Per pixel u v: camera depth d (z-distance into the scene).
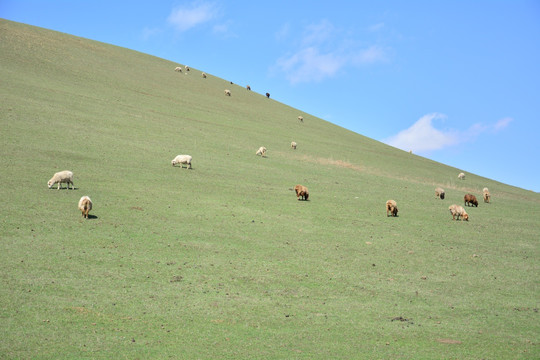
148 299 17.94
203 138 58.66
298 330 16.55
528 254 29.27
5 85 58.31
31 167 35.66
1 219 24.58
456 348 16.00
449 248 29.16
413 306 19.83
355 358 14.69
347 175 53.66
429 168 74.75
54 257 20.84
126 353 13.66
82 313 16.05
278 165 52.56
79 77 74.62
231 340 15.25
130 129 54.59
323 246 27.14
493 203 49.16
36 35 91.25
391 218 35.78
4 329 14.19
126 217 28.05
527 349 16.22
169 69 107.94
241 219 30.80
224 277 21.09
